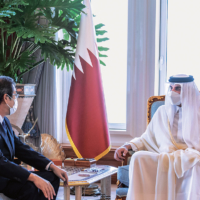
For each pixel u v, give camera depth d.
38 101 4.07
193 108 2.54
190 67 3.94
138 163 2.33
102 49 3.58
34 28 2.94
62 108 4.23
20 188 1.74
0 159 1.74
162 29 3.98
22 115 3.26
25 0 3.00
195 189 2.17
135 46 3.93
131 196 2.30
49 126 4.05
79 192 2.31
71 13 3.32
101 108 3.15
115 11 4.18
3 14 2.65
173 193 2.22
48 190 1.75
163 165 2.28
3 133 1.88
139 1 3.90
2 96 1.89
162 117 2.73
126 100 3.99
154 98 3.03
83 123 3.11
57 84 4.14
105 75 4.24
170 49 4.00
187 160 2.21
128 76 3.97
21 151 2.01
